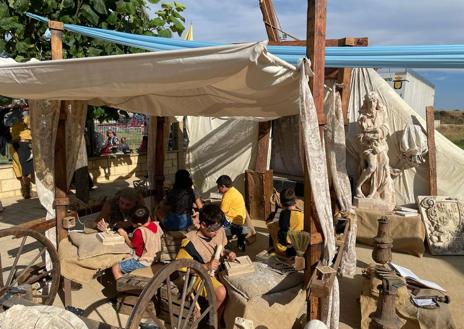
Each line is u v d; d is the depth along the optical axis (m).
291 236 3.63
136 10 7.49
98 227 4.86
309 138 3.10
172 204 5.47
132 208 5.19
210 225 4.04
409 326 3.82
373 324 3.76
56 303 4.61
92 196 10.43
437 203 7.05
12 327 2.31
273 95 3.85
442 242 6.68
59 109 4.47
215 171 10.51
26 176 9.86
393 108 7.89
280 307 3.54
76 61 3.08
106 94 3.71
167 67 2.86
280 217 4.46
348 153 8.17
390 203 7.21
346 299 4.86
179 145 11.91
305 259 3.55
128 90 3.43
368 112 7.30
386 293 3.74
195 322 3.22
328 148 5.07
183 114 6.56
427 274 5.79
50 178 4.66
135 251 4.62
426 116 7.62
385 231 4.62
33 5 6.61
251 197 8.64
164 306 4.12
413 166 7.68
